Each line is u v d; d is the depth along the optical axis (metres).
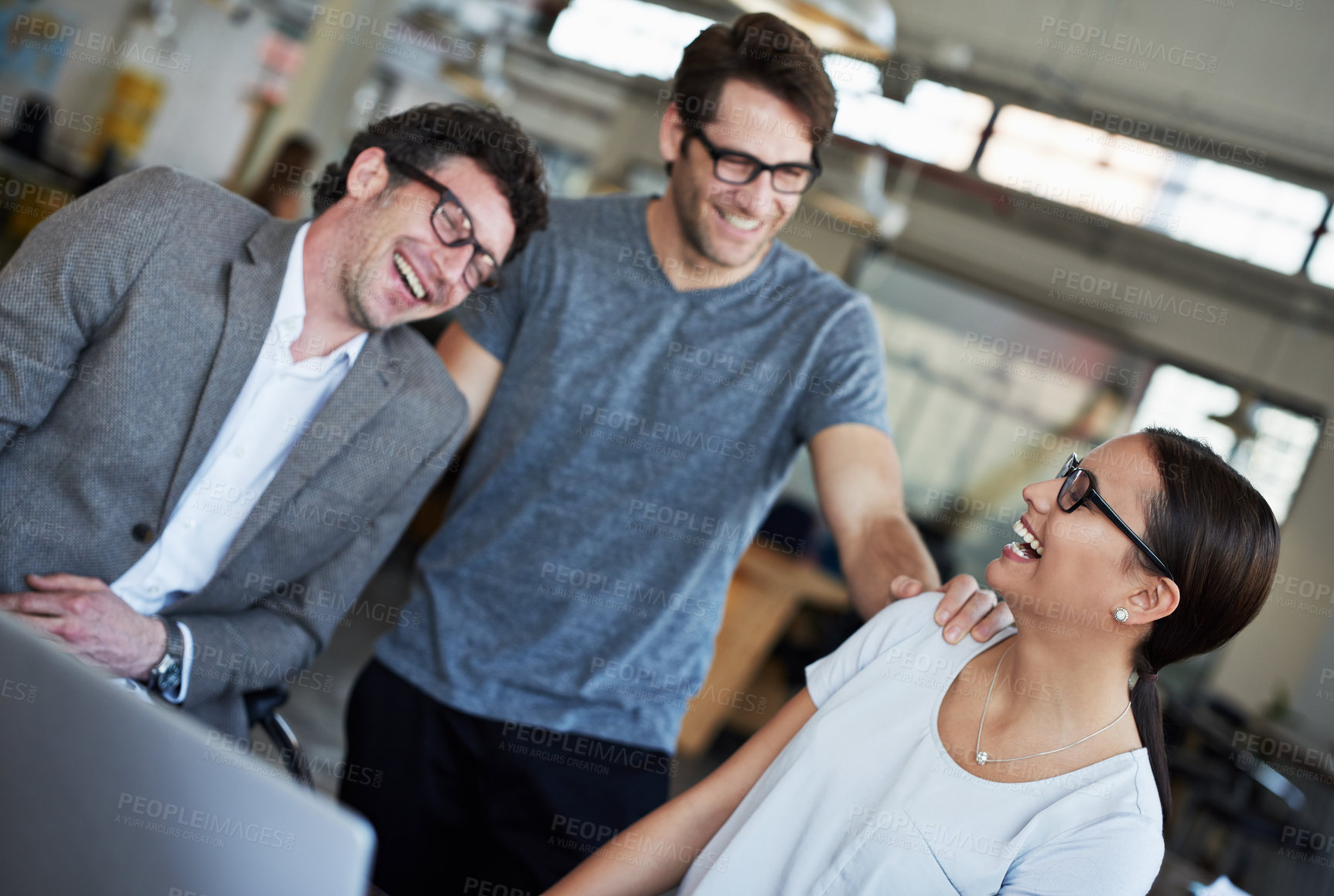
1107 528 1.12
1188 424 7.65
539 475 1.77
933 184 8.09
